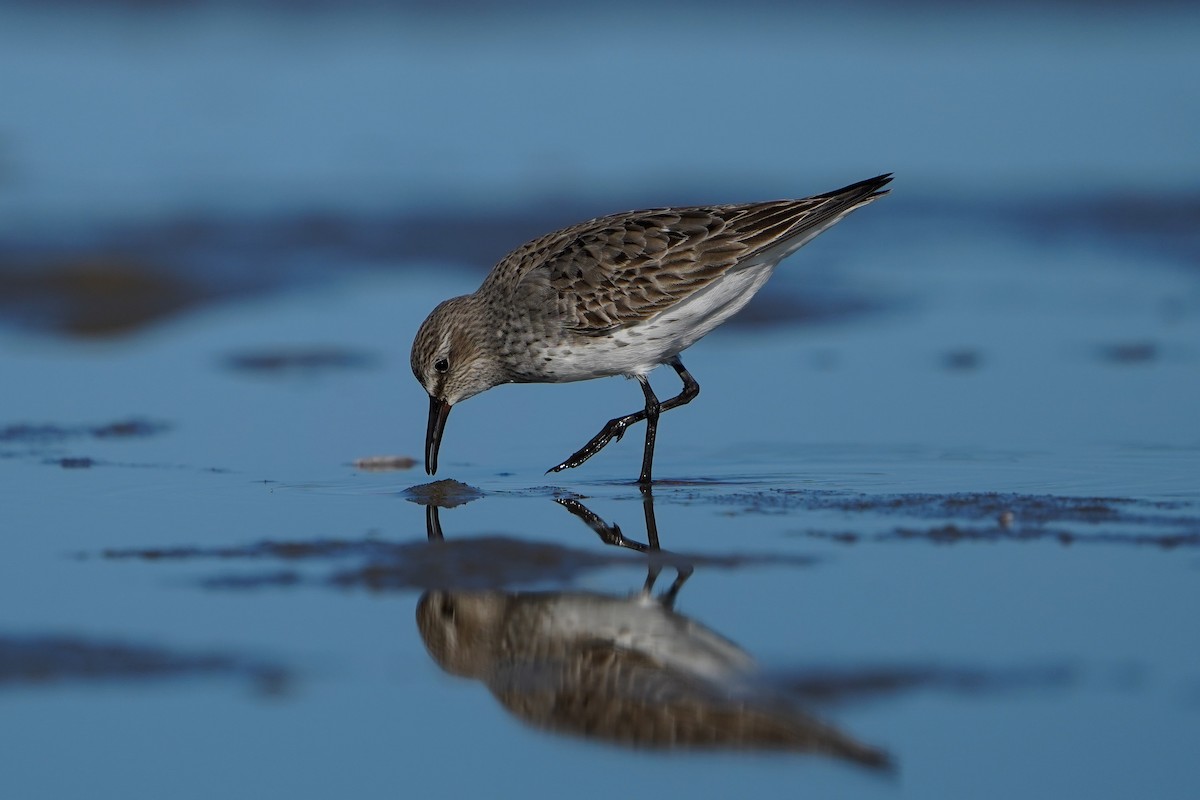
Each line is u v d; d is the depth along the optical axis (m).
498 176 22.97
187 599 8.93
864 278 19.14
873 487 11.45
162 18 30.64
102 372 15.41
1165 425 13.22
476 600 8.98
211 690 7.86
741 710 7.69
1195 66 28.50
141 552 9.82
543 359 12.07
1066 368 15.15
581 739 7.53
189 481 11.77
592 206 21.45
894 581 9.21
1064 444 12.69
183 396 14.55
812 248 20.75
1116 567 9.41
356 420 13.81
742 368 15.52
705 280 11.62
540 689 7.95
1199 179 22.72
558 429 13.67
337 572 9.41
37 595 8.98
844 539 10.04
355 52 29.84
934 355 15.80
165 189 22.09
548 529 10.38
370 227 20.61
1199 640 8.32
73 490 11.45
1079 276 19.06
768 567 9.49
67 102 26.45
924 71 28.55
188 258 19.27
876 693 7.71
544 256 12.09
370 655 8.23
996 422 13.45
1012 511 10.60
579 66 29.00
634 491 11.50
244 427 13.52
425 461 12.30
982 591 9.03
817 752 7.33
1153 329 16.52
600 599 8.99
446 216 21.03
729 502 11.06
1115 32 31.09
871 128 25.38
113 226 20.25
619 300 11.70
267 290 18.47
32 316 17.42
